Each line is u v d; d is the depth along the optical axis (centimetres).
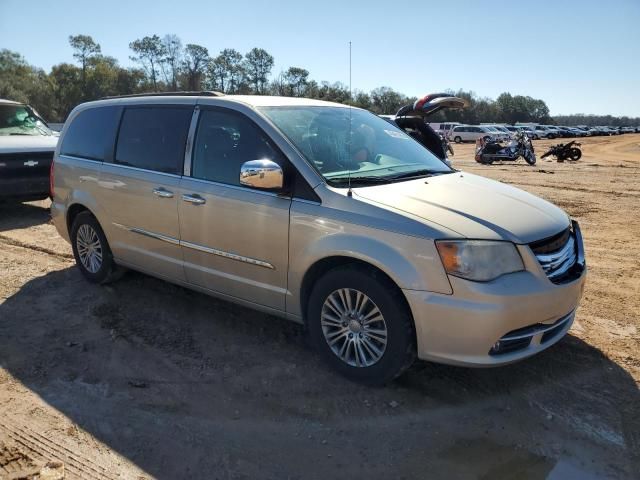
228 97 429
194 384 367
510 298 312
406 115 706
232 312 480
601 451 298
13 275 573
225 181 409
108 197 498
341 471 286
